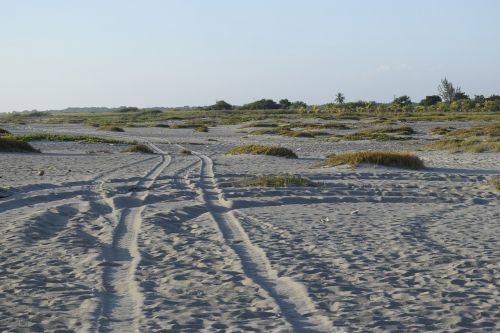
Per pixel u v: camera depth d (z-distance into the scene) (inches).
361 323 235.1
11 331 227.1
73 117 5054.1
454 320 237.8
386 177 758.5
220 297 269.4
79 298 267.7
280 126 2679.6
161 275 307.3
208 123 3272.6
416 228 435.8
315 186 676.7
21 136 1560.0
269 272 313.7
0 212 484.7
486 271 312.8
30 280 294.7
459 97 6259.8
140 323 235.1
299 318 243.1
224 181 716.7
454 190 644.1
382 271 312.7
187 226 449.7
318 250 360.8
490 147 1199.6
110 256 350.6
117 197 567.8
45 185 649.6
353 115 4057.6
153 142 1748.3
